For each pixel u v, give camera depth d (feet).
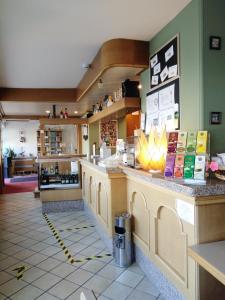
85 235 12.17
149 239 7.91
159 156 8.16
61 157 17.21
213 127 7.47
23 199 21.13
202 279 5.54
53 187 16.53
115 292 7.54
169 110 9.09
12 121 41.09
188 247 5.34
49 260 9.67
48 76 15.71
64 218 15.12
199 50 7.41
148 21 8.94
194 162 6.46
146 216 8.18
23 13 8.23
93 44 10.87
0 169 23.84
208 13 7.38
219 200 5.56
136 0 7.61
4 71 14.43
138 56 10.43
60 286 7.92
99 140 19.90
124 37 10.22
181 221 6.05
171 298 6.83
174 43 8.68
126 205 9.90
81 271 8.79
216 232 5.60
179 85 8.46
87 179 14.97
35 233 12.63
